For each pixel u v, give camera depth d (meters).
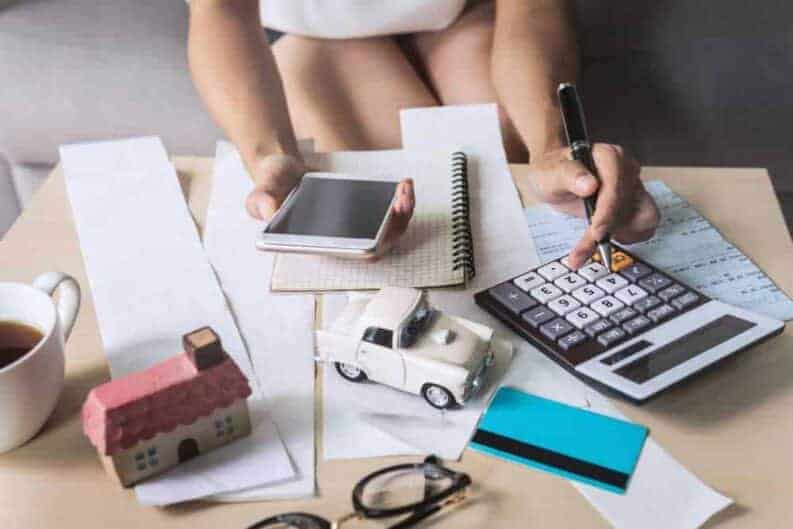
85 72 1.29
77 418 0.63
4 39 1.30
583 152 0.79
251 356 0.68
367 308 0.64
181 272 0.76
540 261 0.77
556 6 1.08
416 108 1.07
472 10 1.27
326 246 0.73
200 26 1.01
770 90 1.34
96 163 0.90
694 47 1.35
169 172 0.89
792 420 0.62
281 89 0.99
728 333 0.66
